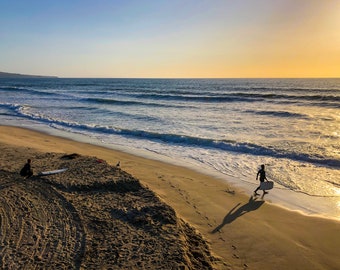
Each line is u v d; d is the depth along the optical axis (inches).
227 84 4665.4
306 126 1008.2
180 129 1005.8
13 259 270.2
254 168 602.2
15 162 552.1
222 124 1078.4
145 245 297.7
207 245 322.3
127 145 803.4
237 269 285.3
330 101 1670.8
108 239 308.2
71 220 342.6
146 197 410.6
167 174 559.2
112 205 382.6
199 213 400.8
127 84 5260.8
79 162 549.0
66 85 4753.9
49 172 487.5
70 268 261.9
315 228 366.0
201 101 1878.7
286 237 345.1
